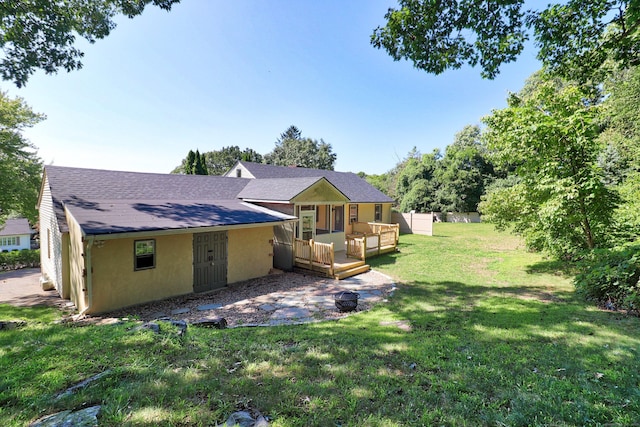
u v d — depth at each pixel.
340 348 4.11
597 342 4.13
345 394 2.83
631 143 13.46
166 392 2.73
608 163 13.73
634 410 2.50
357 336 4.73
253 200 12.25
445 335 4.68
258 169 19.41
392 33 6.05
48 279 10.70
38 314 6.94
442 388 2.97
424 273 10.18
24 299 8.56
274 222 10.02
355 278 9.98
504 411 2.57
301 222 11.76
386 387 3.00
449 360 3.68
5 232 28.11
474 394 2.86
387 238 14.09
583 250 7.81
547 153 8.05
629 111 13.69
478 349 4.03
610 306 5.76
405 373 3.33
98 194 9.52
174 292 8.19
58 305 7.81
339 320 6.02
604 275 5.87
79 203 8.33
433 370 3.41
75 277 7.64
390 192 39.09
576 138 7.40
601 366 3.42
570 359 3.62
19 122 15.11
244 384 2.96
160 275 7.93
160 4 8.02
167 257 8.05
